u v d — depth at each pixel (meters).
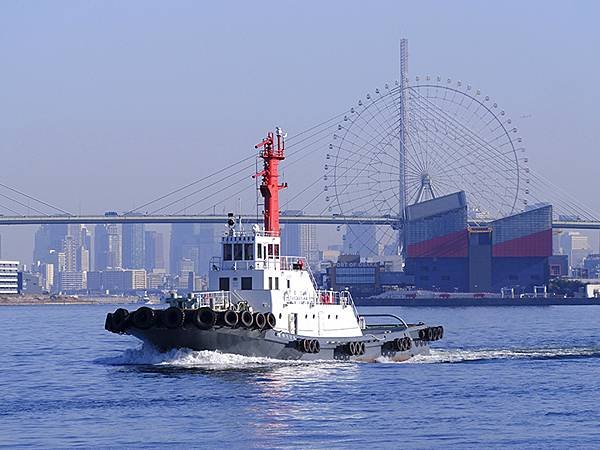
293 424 153.00
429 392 182.38
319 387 185.25
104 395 178.38
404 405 168.88
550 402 173.12
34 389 191.38
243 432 147.62
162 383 188.62
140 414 160.88
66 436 145.62
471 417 158.75
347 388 185.12
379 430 149.12
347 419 156.88
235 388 182.50
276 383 188.00
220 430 149.00
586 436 145.38
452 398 176.50
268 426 151.50
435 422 154.88
